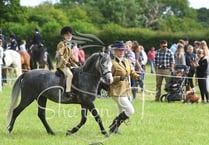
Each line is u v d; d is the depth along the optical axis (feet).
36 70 39.47
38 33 96.17
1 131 40.42
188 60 71.72
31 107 55.77
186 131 41.81
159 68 65.72
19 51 90.27
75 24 200.34
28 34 184.96
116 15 296.71
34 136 38.40
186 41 82.17
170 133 40.68
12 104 39.17
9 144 35.04
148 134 39.96
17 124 43.96
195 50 80.48
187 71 67.21
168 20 329.72
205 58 65.36
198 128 43.47
